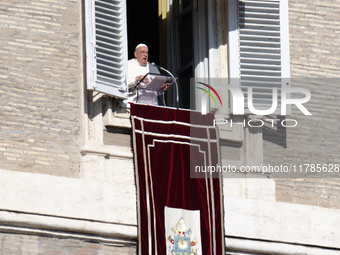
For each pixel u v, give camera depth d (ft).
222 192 165.58
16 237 159.74
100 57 165.27
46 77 163.94
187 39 176.96
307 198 169.27
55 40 164.96
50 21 165.07
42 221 160.25
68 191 161.99
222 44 170.60
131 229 162.81
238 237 166.20
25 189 160.66
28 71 163.43
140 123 165.07
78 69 165.07
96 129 164.45
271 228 167.22
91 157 163.53
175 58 177.99
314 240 168.35
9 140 161.48
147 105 165.89
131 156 164.76
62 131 163.32
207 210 164.66
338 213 169.58
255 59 170.09
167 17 179.83
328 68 172.35
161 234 162.71
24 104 162.61
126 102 165.89
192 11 175.22
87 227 161.58
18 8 164.45
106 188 163.12
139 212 162.50
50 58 164.45
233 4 170.71
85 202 162.20
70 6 166.20
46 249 160.25
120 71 166.09
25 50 163.84
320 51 172.45
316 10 173.27
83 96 164.66
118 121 165.27
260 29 170.91
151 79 167.32
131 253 162.81
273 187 168.14
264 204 167.53
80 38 165.78
